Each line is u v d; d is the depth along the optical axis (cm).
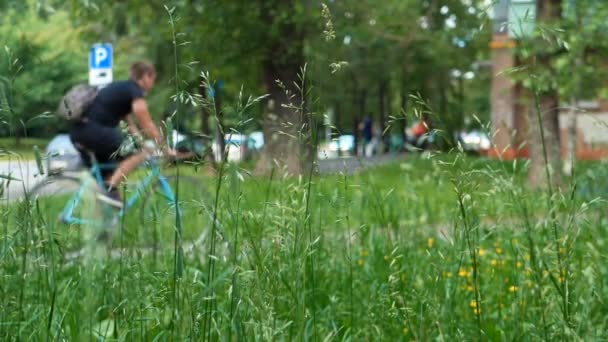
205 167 290
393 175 453
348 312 408
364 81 4372
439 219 552
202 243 388
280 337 288
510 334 356
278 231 293
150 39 2209
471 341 323
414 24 2167
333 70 301
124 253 350
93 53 1098
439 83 4175
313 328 321
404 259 468
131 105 723
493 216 337
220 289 372
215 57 2119
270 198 309
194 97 288
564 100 1409
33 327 319
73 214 456
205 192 355
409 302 352
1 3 506
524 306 358
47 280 339
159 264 378
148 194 352
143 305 324
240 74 2166
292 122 295
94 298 338
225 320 297
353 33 2098
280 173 300
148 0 2056
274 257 292
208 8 2084
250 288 278
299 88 294
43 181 321
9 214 307
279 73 2127
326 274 463
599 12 1436
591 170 555
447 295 349
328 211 325
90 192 550
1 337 298
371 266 479
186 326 293
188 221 397
